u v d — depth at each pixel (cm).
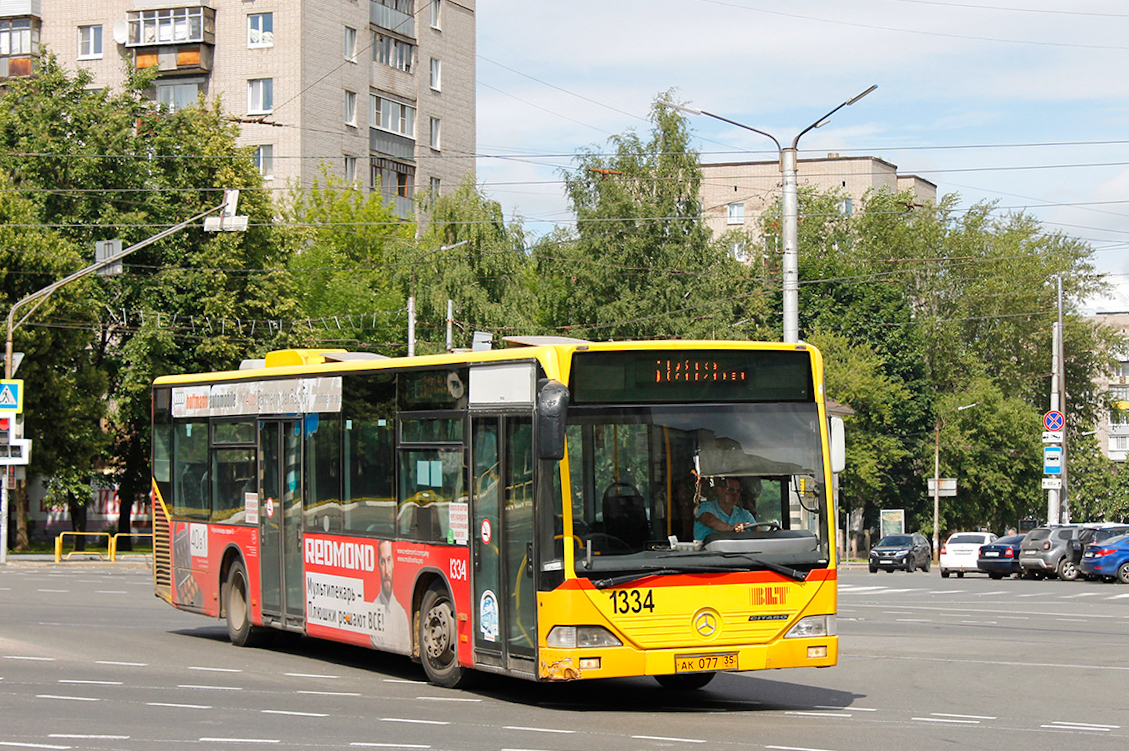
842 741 1136
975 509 8506
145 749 1056
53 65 5528
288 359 1806
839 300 8331
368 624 1578
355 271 6675
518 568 1304
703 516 1283
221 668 1633
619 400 1276
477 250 5688
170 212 5509
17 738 1106
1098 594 3725
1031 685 1591
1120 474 11425
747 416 1312
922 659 1888
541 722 1229
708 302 5994
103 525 7175
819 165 11519
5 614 2353
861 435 7519
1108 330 9031
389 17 7912
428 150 8262
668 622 1255
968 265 8819
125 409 5544
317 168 7338
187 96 7400
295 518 1741
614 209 6006
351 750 1057
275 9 7250
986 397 8138
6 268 4938
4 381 4056
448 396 1441
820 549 1314
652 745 1102
